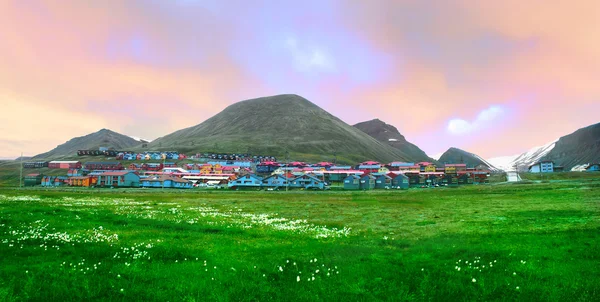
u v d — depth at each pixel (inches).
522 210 1771.7
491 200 2546.8
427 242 941.2
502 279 533.3
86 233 1039.0
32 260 668.7
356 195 3754.9
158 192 4478.3
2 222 1209.4
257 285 512.7
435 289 496.1
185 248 831.1
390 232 1201.4
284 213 1929.1
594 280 522.3
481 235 1053.8
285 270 608.4
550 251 752.3
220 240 983.6
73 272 577.0
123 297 462.9
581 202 2058.3
